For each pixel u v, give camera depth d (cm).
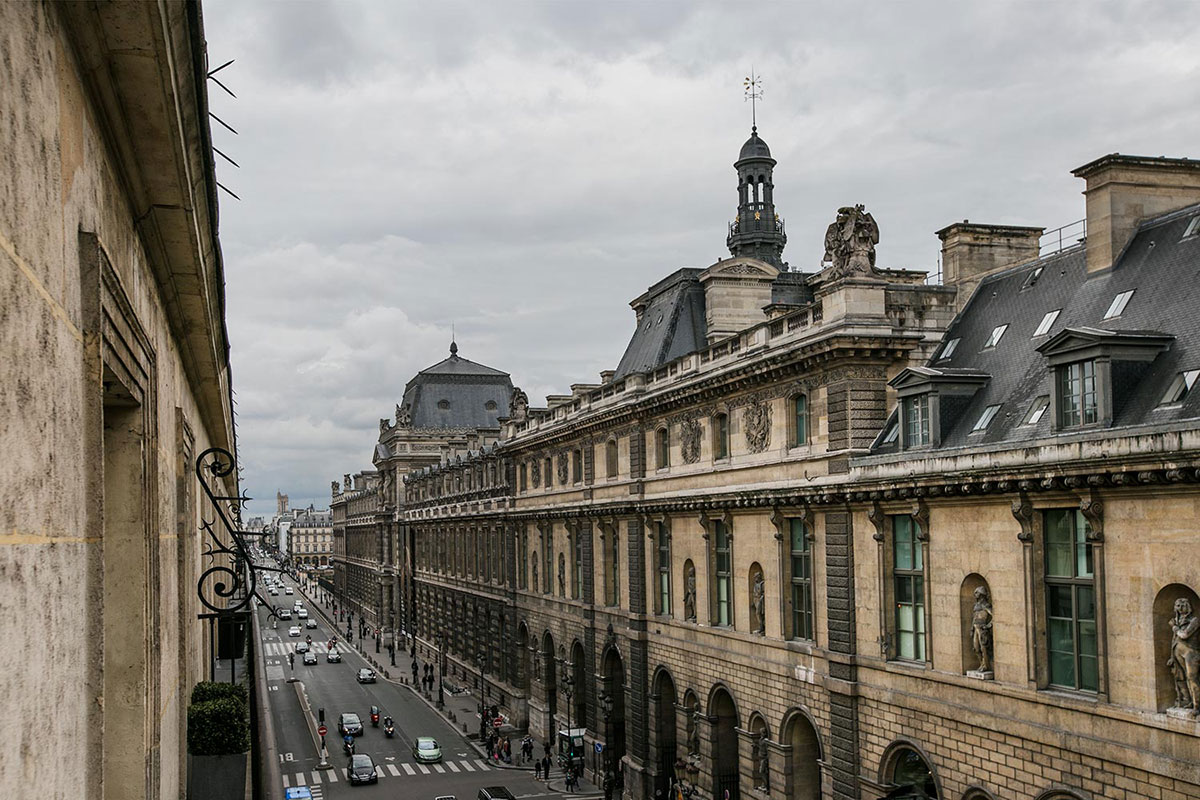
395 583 15700
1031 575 2958
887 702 3616
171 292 1329
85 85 722
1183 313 2823
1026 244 4188
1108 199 3322
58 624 566
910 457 3447
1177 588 2522
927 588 3412
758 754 4553
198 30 793
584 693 7169
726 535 4897
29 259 516
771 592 4434
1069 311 3362
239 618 2195
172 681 1332
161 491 1213
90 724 666
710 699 5016
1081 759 2762
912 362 3922
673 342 6328
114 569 988
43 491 538
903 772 3603
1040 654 2938
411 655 13525
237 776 1692
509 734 8388
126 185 924
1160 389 2672
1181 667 2483
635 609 5906
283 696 10556
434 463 15788
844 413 3866
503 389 16562
